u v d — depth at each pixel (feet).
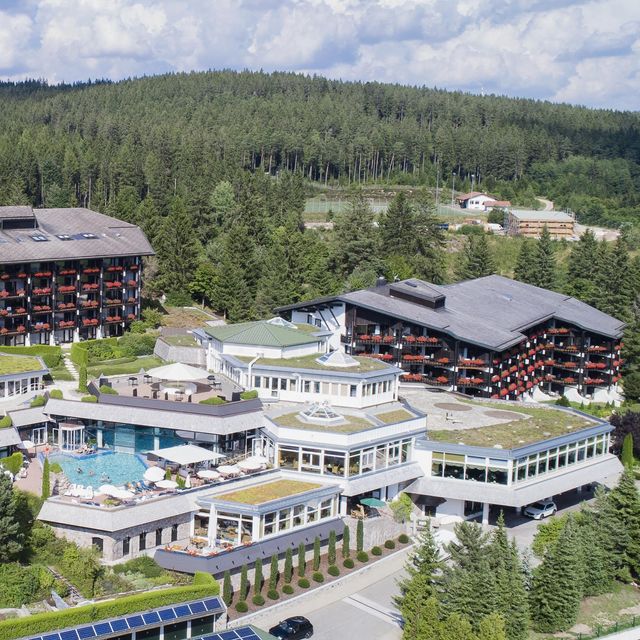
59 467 309.01
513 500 324.80
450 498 331.98
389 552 308.60
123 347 458.91
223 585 261.65
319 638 252.62
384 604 275.18
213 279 574.15
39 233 482.69
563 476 350.84
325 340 412.16
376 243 650.43
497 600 249.96
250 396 348.79
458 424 364.79
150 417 326.65
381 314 458.09
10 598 236.84
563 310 542.57
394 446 330.13
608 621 282.15
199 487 289.94
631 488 313.94
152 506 274.77
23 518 267.59
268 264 587.68
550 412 395.55
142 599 238.27
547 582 272.10
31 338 460.55
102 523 263.90
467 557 257.14
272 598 269.64
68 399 341.00
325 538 298.97
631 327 555.69
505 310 506.48
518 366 479.00
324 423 326.24
